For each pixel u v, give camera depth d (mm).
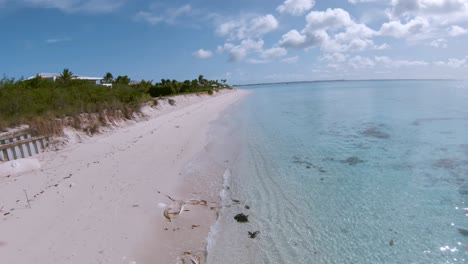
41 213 6691
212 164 11555
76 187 8312
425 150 13375
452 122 20844
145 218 6738
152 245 5773
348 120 23391
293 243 6262
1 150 9953
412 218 7234
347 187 9328
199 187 9086
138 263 5184
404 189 9031
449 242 6168
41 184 8484
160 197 7949
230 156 13016
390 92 63625
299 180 10008
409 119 22859
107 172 9734
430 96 48312
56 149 12414
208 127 20062
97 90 24000
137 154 12203
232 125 21891
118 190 8234
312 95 62500
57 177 9094
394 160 12016
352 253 5902
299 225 7008
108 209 7055
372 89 83500
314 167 11422
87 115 16250
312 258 5754
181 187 8898
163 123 20734
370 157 12562
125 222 6484
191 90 56031
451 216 7254
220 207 7832
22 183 8562
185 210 7402
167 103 31328
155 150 12984
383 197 8508
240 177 10305
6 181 8727
